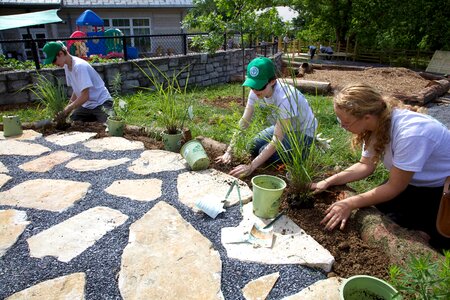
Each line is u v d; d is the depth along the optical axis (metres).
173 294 1.58
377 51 17.06
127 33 15.40
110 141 3.54
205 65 8.83
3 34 13.10
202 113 5.32
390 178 1.94
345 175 2.27
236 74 10.05
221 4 6.02
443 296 1.24
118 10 14.95
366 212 2.12
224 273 1.72
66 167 2.93
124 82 7.23
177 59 8.09
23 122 4.11
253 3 5.97
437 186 2.02
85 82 3.93
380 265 1.78
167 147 3.29
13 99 5.93
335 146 3.46
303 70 10.28
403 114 1.87
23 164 2.98
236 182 2.38
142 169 2.87
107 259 1.81
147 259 1.80
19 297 1.57
